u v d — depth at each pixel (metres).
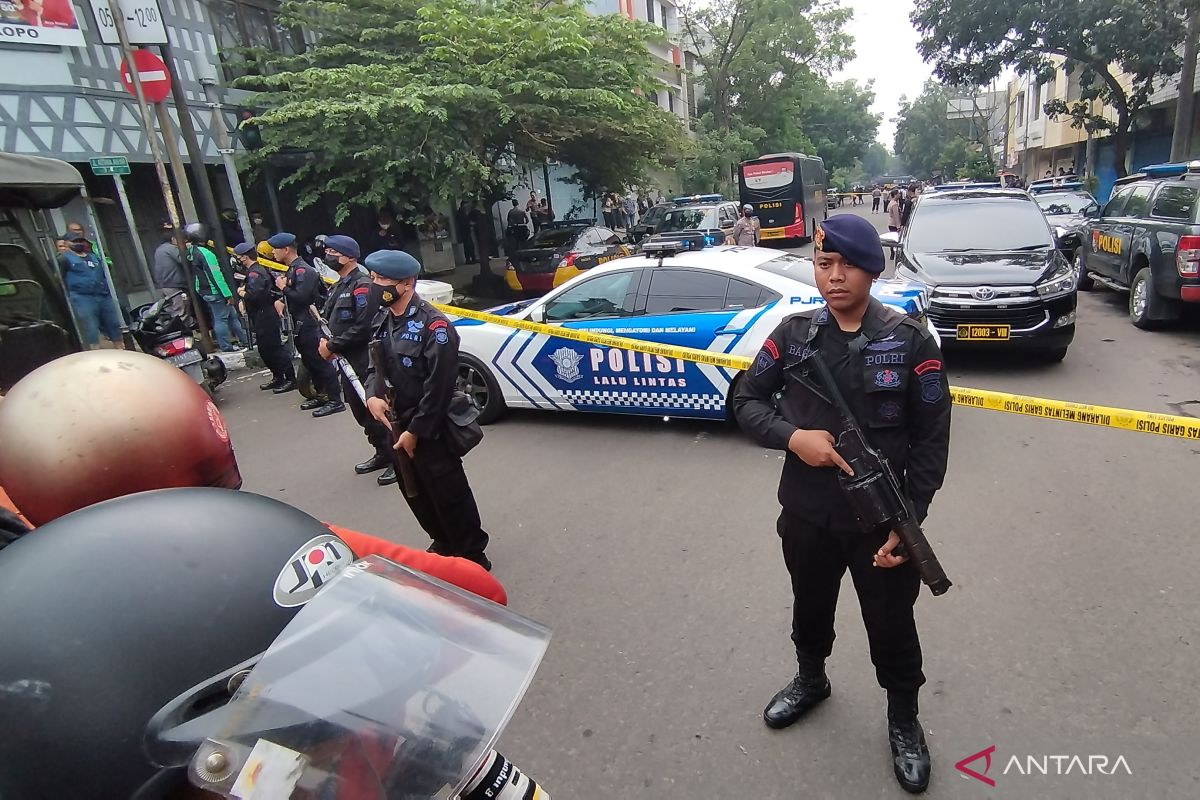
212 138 11.43
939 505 4.01
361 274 4.79
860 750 2.34
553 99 11.69
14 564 0.77
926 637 2.87
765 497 4.30
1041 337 6.45
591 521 4.18
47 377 1.01
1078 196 14.80
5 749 0.70
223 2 11.90
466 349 6.11
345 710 0.83
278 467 5.54
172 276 8.92
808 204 24.58
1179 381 6.03
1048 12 18.33
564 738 2.50
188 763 0.72
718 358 4.78
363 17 12.85
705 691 2.67
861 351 1.96
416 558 1.34
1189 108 16.53
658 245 5.96
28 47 8.67
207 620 0.77
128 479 0.97
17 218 5.32
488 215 14.65
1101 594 3.06
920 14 20.03
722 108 33.78
